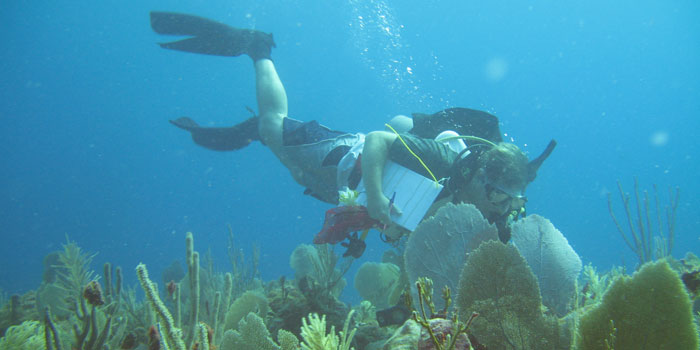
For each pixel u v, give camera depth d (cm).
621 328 123
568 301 194
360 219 316
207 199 9012
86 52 7844
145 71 8106
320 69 7556
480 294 148
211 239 8294
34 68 8038
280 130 496
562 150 7506
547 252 208
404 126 536
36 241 8162
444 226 208
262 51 580
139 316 350
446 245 205
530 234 215
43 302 430
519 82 6938
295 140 468
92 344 187
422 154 321
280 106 519
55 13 7131
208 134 607
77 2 6956
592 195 7575
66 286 444
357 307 476
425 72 6756
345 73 7562
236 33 595
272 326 308
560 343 138
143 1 6994
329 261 437
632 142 7300
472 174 297
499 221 291
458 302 151
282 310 322
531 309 142
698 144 7088
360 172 362
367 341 294
